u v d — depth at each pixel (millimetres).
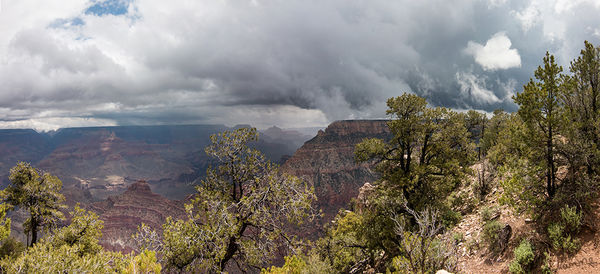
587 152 10273
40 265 9219
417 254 9109
